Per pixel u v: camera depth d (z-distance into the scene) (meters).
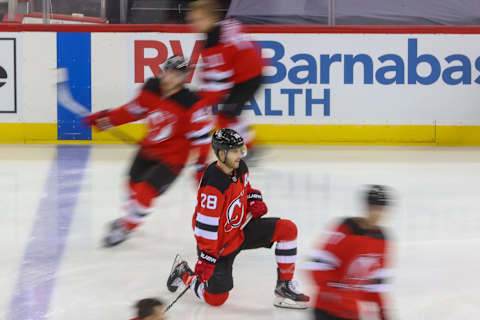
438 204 23.86
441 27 35.94
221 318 14.20
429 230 20.75
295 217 21.92
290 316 14.36
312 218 21.81
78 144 36.41
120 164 30.77
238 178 13.98
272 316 14.34
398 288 15.97
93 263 17.70
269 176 28.25
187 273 15.27
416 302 15.11
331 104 36.38
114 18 38.53
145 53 36.44
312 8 37.78
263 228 14.52
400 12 37.84
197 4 23.03
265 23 37.81
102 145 36.09
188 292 15.75
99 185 26.58
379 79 36.28
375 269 10.40
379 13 37.59
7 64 36.47
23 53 36.41
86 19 38.06
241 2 38.34
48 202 23.95
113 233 18.91
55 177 28.02
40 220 21.70
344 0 38.00
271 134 36.50
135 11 40.06
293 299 14.59
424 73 36.22
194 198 24.73
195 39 36.25
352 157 32.81
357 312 10.45
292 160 31.83
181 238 20.03
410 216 22.31
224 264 14.45
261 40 36.19
